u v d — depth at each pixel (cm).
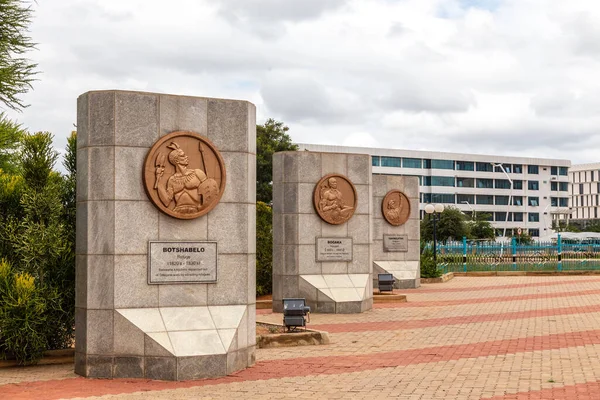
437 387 1005
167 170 1132
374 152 9300
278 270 2061
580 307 2056
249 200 1200
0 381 1078
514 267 3769
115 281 1095
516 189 10350
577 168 13412
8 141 1456
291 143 4609
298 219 2033
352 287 2025
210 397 959
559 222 10838
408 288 2820
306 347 1392
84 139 1129
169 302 1123
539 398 923
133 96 1124
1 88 1323
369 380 1063
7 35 1361
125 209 1109
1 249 1281
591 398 918
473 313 1953
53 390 1005
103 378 1087
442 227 6950
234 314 1159
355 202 2088
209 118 1172
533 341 1424
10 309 1177
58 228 1271
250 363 1184
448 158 9869
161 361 1076
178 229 1139
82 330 1115
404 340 1471
